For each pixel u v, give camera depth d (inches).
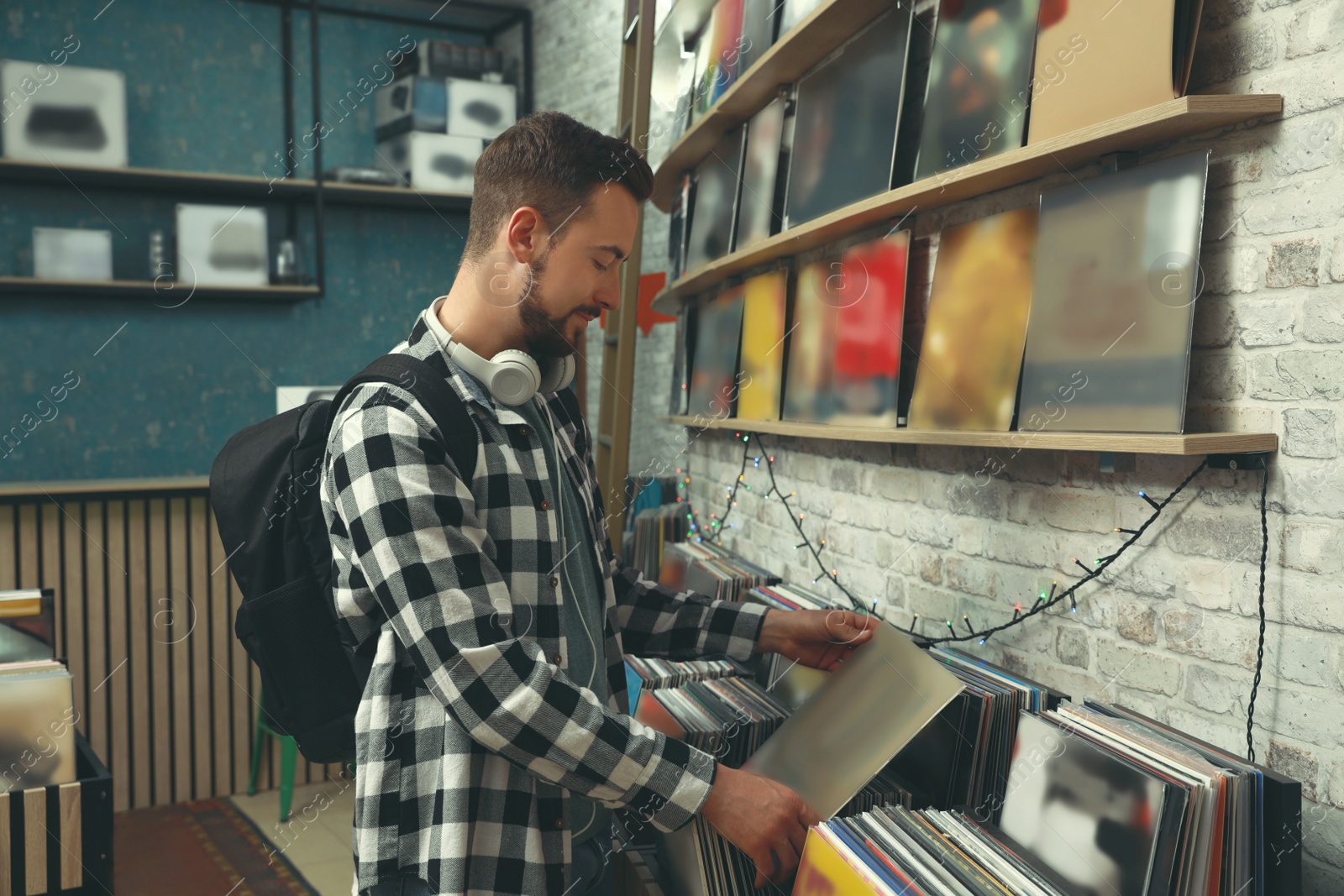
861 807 52.9
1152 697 52.0
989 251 61.3
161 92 165.8
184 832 123.6
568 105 174.6
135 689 131.4
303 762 140.9
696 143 107.7
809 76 83.6
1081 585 56.9
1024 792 46.5
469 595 37.1
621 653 50.0
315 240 175.6
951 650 63.7
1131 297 49.1
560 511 44.1
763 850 40.4
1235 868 39.3
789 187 86.1
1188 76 45.6
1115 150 51.0
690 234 115.6
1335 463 41.9
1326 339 42.2
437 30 189.3
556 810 41.6
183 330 165.0
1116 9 49.1
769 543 102.3
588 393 167.0
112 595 129.8
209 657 135.2
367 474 37.5
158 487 131.6
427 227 185.6
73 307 156.6
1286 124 43.8
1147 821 39.2
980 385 60.8
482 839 39.7
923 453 73.0
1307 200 43.0
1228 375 47.4
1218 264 47.8
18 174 149.9
